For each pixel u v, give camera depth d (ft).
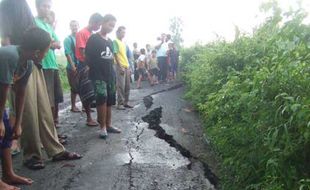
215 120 22.47
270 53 17.95
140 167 16.90
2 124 12.81
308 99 11.88
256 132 14.01
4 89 12.36
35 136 16.05
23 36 12.80
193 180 15.81
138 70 52.06
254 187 13.03
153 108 31.91
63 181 15.11
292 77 12.98
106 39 20.94
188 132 23.77
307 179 11.24
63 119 26.55
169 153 19.16
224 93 17.39
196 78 32.63
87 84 23.30
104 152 18.78
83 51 23.21
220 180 16.10
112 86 21.71
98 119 21.34
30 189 14.34
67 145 19.94
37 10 19.03
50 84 19.92
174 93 43.14
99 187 14.66
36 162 16.31
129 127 24.39
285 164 12.27
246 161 14.64
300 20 17.94
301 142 12.03
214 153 19.52
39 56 13.04
